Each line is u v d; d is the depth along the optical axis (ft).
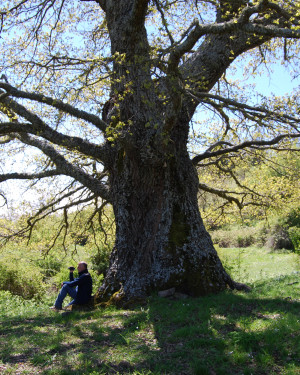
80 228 43.78
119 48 25.40
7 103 26.13
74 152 29.30
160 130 24.29
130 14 23.95
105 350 16.03
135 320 20.18
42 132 25.99
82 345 17.04
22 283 44.19
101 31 34.40
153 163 25.62
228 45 30.45
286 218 77.51
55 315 23.88
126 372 13.82
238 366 13.80
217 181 43.68
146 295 24.76
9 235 37.73
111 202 28.58
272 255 71.82
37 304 40.86
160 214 26.50
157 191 26.61
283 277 32.60
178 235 26.32
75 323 21.22
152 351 15.57
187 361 14.43
